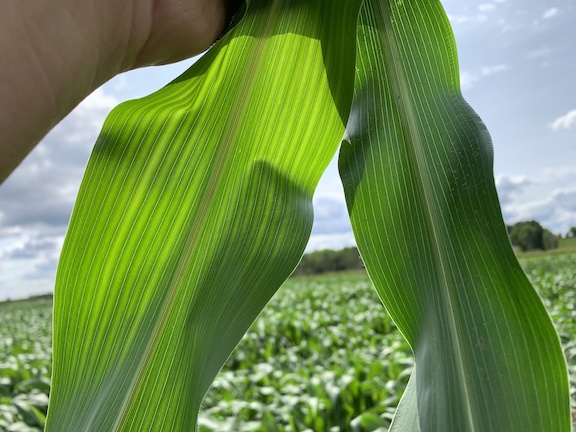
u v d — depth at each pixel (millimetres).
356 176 191
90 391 171
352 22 169
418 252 181
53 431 165
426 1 183
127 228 174
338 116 183
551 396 156
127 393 174
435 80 185
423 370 172
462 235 173
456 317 168
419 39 186
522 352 161
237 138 178
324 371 1265
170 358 177
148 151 172
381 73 191
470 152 175
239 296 186
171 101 170
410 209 184
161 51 166
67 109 146
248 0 166
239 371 1423
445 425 160
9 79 129
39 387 1193
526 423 155
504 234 167
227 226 181
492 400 159
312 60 176
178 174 175
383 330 2186
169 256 177
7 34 126
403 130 184
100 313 174
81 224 170
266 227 185
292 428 906
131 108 168
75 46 137
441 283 173
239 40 169
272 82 177
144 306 176
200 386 180
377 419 799
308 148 187
